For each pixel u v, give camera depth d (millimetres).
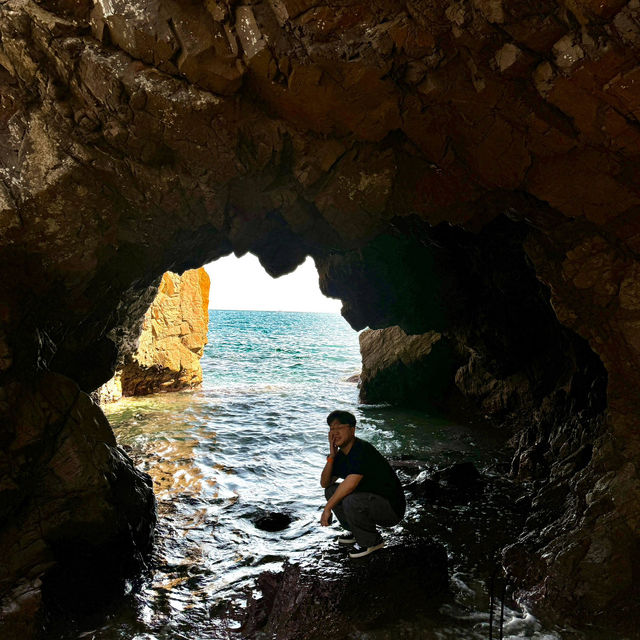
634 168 3691
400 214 4777
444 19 3312
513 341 8312
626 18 2914
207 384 16922
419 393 12469
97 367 5934
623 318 4254
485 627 3510
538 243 4801
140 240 4613
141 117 3781
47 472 4000
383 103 3799
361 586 3699
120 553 4188
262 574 4191
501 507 5684
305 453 8133
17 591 3592
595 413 5805
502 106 3652
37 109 3932
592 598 3650
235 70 3602
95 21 3541
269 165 4281
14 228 3881
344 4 3357
